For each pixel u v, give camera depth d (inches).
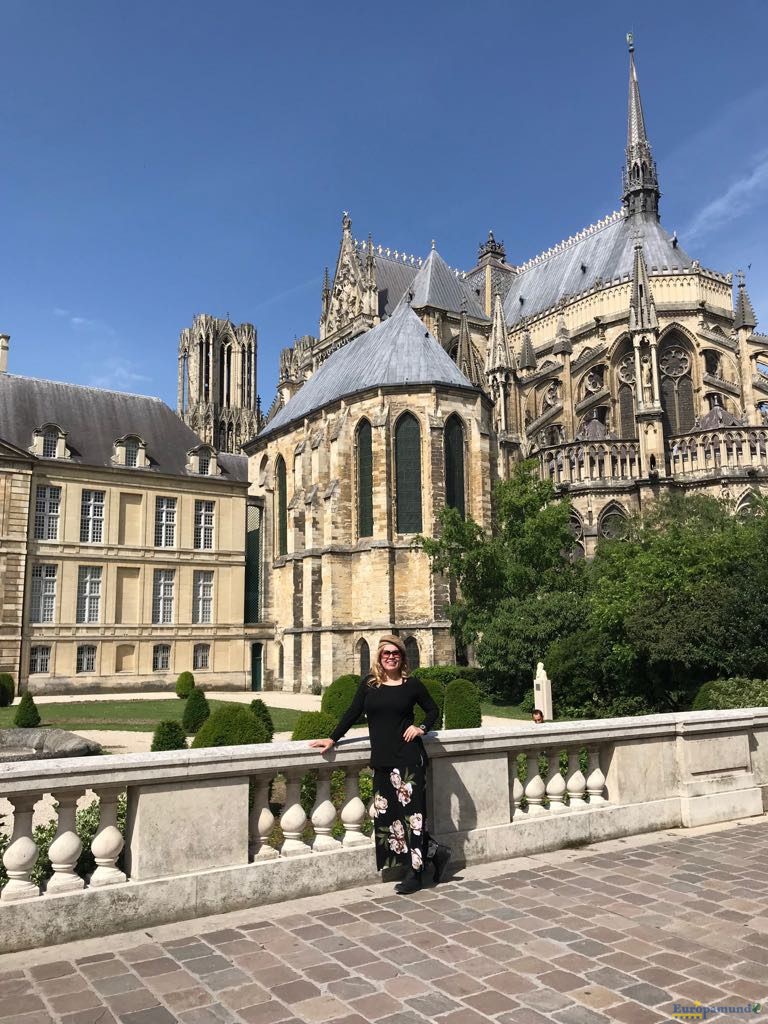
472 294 3735.2
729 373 2918.3
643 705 1456.7
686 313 2972.4
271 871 373.7
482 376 3097.9
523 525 1936.5
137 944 320.2
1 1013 258.5
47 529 2266.2
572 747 489.1
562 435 2920.8
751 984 278.4
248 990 275.6
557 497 2529.5
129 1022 252.4
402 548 2129.7
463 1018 254.7
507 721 1491.1
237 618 2539.4
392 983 280.4
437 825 425.4
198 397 4918.8
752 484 2409.0
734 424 2559.1
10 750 1075.3
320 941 321.1
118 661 2333.9
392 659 408.2
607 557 1850.4
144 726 1411.2
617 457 2566.4
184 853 356.2
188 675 2181.3
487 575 1881.2
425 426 2162.9
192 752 362.6
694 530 1638.8
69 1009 261.7
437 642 2050.9
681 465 2539.4
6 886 324.2
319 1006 263.1
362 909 360.8
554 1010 259.9
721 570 1439.5
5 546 2159.2
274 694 2289.6
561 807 478.3
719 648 1328.7
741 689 970.7
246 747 381.1
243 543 2586.1
